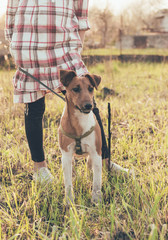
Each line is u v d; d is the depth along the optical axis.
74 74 2.55
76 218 2.20
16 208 2.48
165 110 4.96
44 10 2.50
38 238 2.19
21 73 2.70
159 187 2.67
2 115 4.82
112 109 5.02
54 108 5.18
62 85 2.65
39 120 2.90
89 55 5.87
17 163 3.40
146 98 5.82
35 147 2.96
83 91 2.47
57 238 2.06
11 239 2.00
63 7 2.55
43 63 2.59
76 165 3.36
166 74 8.20
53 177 2.90
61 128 2.58
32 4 2.52
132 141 3.92
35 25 2.52
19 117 4.92
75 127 2.49
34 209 2.41
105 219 2.33
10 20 2.67
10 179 3.12
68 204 2.52
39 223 2.25
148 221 2.21
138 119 4.69
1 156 3.51
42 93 2.72
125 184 2.76
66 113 2.53
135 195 2.56
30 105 2.82
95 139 2.57
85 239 2.15
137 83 7.20
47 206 2.56
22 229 2.14
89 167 3.09
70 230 2.19
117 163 3.30
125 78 7.91
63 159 2.59
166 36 26.03
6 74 6.45
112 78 6.79
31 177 3.13
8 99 5.38
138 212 2.29
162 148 3.49
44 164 3.07
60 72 2.53
